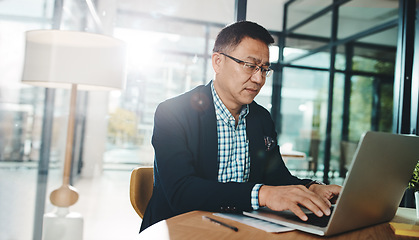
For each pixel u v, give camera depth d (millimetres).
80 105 5703
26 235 2480
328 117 5961
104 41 2074
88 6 4680
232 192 869
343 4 5492
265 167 1335
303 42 5574
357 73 5824
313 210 776
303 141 6145
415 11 2797
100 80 2053
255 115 1318
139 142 6289
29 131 3326
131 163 6309
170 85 6117
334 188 1025
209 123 1158
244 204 854
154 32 5812
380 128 5957
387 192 835
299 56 5664
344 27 5562
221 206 875
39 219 2709
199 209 909
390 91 5824
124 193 4844
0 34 2904
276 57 5598
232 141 1229
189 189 922
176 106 1149
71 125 2404
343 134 6004
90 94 5906
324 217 827
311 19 5516
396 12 4887
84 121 5840
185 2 5797
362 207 765
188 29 5832
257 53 1086
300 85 5879
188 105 1167
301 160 5949
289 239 677
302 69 5797
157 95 6211
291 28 5484
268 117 1403
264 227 745
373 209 814
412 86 2748
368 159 703
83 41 2014
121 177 5816
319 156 6121
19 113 3264
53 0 3055
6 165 3273
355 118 5973
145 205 1268
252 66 1092
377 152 721
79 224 2357
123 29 5660
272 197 833
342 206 690
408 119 2766
